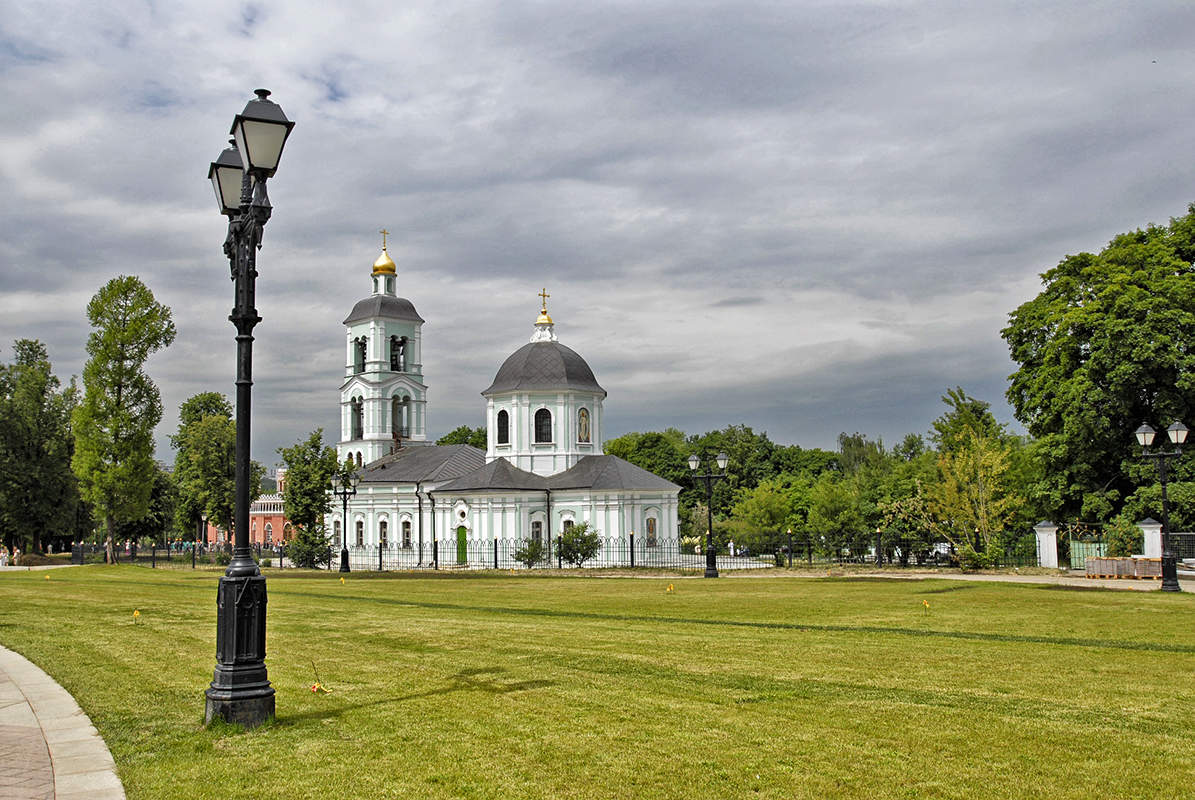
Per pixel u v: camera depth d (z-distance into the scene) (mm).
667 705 11945
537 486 65625
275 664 15102
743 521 64312
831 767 9273
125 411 60062
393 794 8547
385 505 75750
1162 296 44000
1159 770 9188
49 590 31516
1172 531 42625
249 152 11688
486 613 23797
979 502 44656
